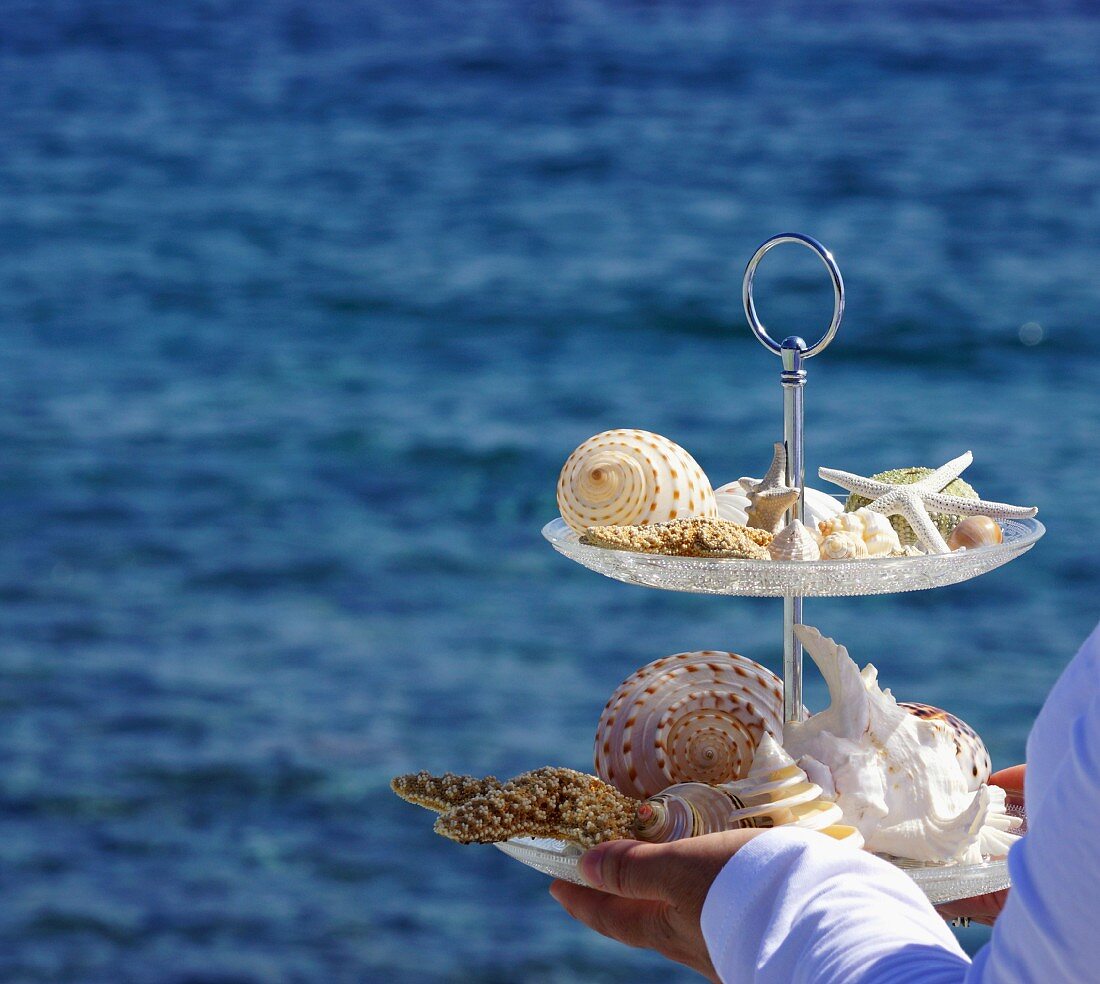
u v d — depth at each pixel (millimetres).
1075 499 10234
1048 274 16406
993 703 7645
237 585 9766
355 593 9578
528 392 13906
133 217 20266
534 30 30703
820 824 1246
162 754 7234
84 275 17906
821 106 24234
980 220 18641
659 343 15359
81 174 22234
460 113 24984
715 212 19578
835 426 12211
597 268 17516
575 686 8023
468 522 11164
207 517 11102
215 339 15781
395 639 8727
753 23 30641
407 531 10891
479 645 8602
